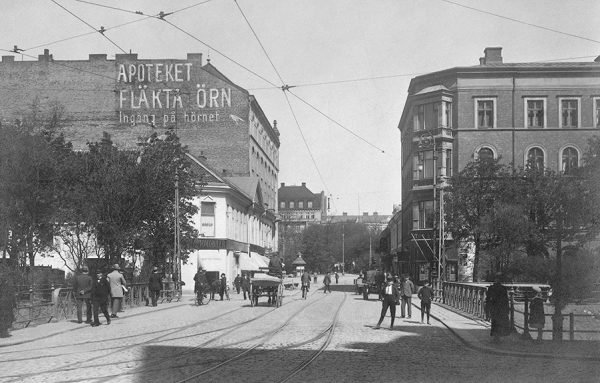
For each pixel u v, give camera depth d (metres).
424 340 18.25
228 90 64.88
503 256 40.28
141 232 37.03
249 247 66.31
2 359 13.77
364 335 19.42
